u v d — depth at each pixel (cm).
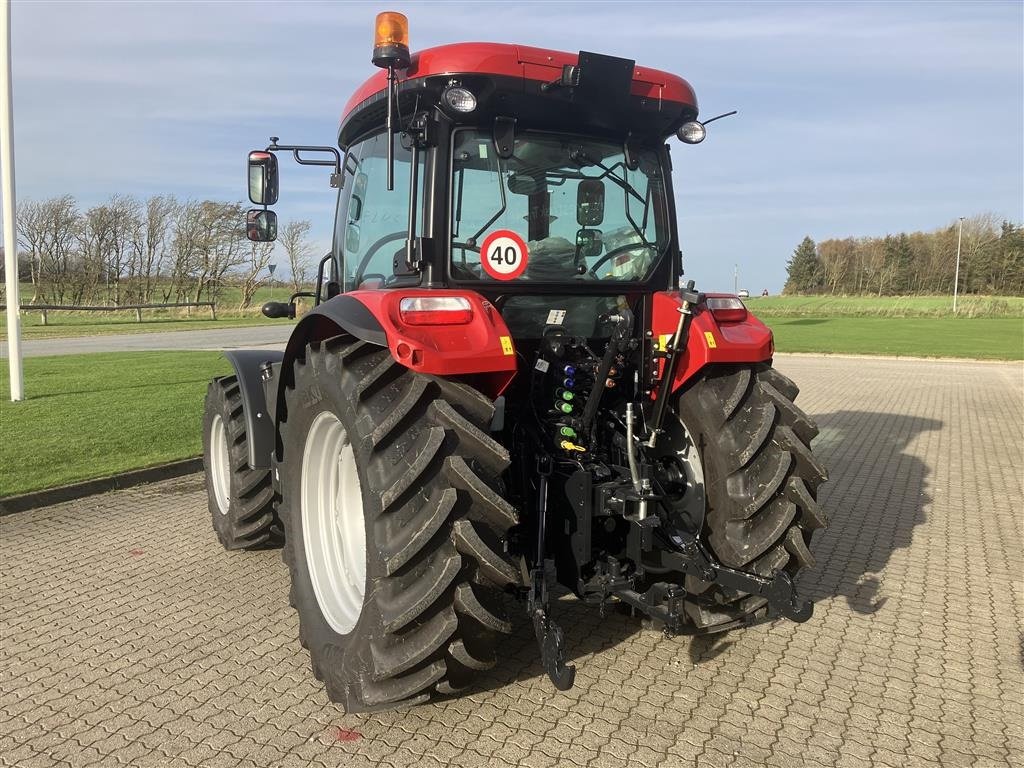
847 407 1102
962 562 450
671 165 346
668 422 338
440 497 246
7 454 702
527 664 318
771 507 308
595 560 302
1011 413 1046
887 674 313
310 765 250
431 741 263
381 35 267
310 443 317
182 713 283
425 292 268
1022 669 318
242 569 439
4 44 939
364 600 262
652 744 261
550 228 313
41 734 270
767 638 346
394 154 315
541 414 311
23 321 3222
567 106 298
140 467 656
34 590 407
